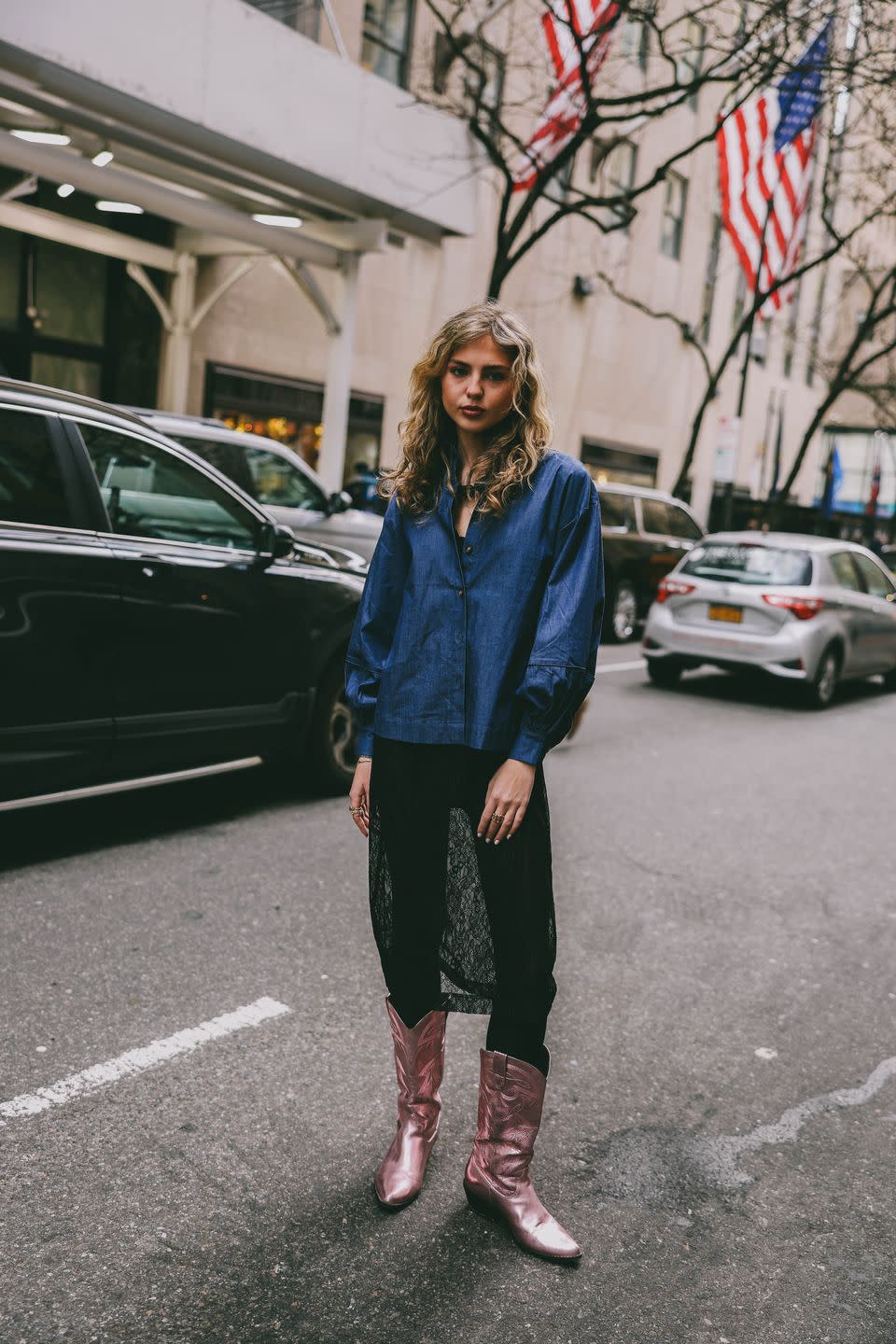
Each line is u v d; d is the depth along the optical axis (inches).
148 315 589.6
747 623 415.2
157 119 395.9
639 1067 132.9
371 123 479.5
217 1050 127.5
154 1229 96.1
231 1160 107.1
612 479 1031.6
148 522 193.5
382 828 94.7
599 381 985.5
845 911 194.5
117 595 181.6
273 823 215.5
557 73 515.5
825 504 1193.4
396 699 92.6
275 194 477.7
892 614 464.4
